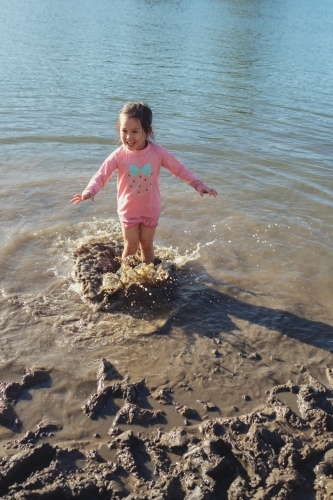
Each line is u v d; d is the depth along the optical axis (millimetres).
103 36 8727
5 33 8344
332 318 2168
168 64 6945
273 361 1917
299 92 5988
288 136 4453
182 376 1812
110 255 2508
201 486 1391
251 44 9070
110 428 1590
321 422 1645
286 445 1551
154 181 2266
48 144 3914
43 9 11586
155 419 1627
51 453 1476
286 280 2412
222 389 1773
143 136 2168
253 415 1655
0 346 1883
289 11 15023
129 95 5355
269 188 3361
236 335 2035
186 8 13719
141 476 1437
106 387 1719
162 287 2279
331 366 1912
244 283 2373
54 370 1793
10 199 3010
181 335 2016
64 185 3258
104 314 2107
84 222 2824
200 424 1622
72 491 1367
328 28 12094
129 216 2295
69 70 6223
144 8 13078
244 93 5785
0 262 2387
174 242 2676
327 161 3893
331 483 1438
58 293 2215
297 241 2754
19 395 1681
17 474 1412
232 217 2967
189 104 5211
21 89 5246
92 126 4348
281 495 1389
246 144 4164
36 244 2572
